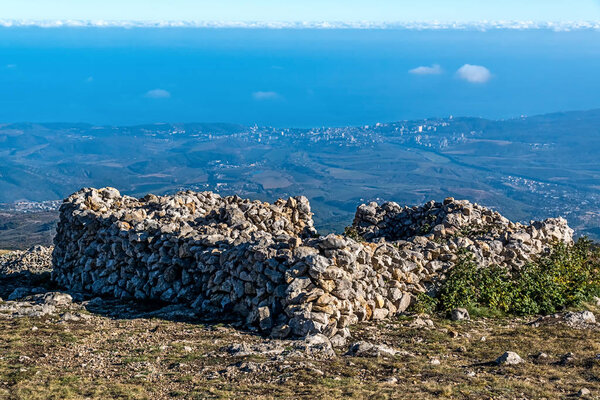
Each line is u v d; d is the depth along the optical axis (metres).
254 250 22.98
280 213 34.00
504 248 28.30
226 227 29.30
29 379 16.05
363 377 16.34
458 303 24.66
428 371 16.84
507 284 25.83
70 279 32.06
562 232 32.81
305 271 21.69
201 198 36.62
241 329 21.83
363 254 23.42
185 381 16.03
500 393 15.02
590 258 31.94
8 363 17.45
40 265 41.47
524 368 17.28
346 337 20.41
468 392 14.96
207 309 24.12
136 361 17.80
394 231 38.03
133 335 20.91
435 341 20.36
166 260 27.06
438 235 31.88
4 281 35.88
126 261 28.97
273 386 15.39
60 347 19.17
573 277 27.12
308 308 20.73
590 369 17.33
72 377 16.20
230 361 17.73
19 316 23.55
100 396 14.83
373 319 22.83
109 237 29.95
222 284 24.08
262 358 17.86
